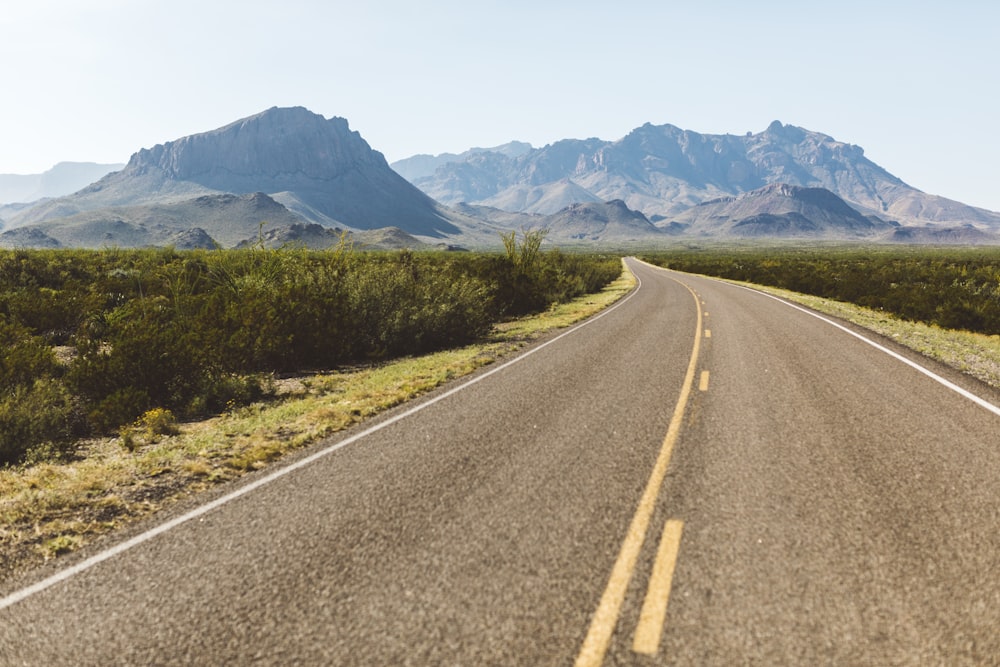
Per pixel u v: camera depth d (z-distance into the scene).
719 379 9.41
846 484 4.95
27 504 5.16
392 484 5.27
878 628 3.03
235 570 3.86
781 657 2.82
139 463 6.31
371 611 3.31
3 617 3.46
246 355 11.54
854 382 9.05
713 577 3.52
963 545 3.85
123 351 9.23
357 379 10.89
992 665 2.76
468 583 3.55
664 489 4.92
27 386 8.58
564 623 3.12
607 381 9.49
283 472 5.73
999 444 5.96
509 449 6.15
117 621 3.36
